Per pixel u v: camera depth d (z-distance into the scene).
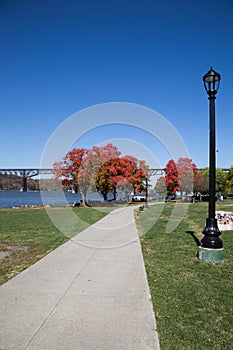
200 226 11.98
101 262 6.09
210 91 6.20
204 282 4.76
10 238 9.27
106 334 3.11
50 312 3.64
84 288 4.50
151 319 3.46
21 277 5.05
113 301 3.99
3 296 4.17
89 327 3.26
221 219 11.48
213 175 6.16
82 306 3.82
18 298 4.09
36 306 3.82
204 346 2.90
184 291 4.35
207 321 3.40
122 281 4.84
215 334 3.12
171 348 2.86
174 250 7.24
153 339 3.02
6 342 2.95
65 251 7.16
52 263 6.02
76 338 3.03
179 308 3.76
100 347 2.87
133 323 3.36
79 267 5.70
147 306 3.82
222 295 4.18
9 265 5.93
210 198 6.20
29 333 3.13
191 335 3.09
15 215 17.91
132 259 6.34
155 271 5.41
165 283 4.72
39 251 7.23
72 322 3.38
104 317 3.50
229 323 3.35
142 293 4.29
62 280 4.89
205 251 6.07
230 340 3.00
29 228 11.68
